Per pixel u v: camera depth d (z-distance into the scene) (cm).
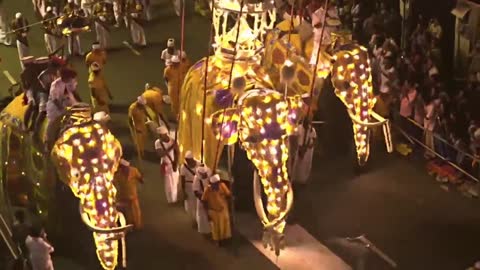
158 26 2752
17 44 2523
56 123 1766
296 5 2117
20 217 1802
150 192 2012
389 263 1812
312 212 1953
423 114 2138
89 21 2625
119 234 1597
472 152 2027
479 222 1930
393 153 2141
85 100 2328
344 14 2495
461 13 2252
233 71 1756
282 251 1833
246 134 1639
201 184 1805
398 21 2400
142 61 2552
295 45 1783
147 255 1825
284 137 1636
